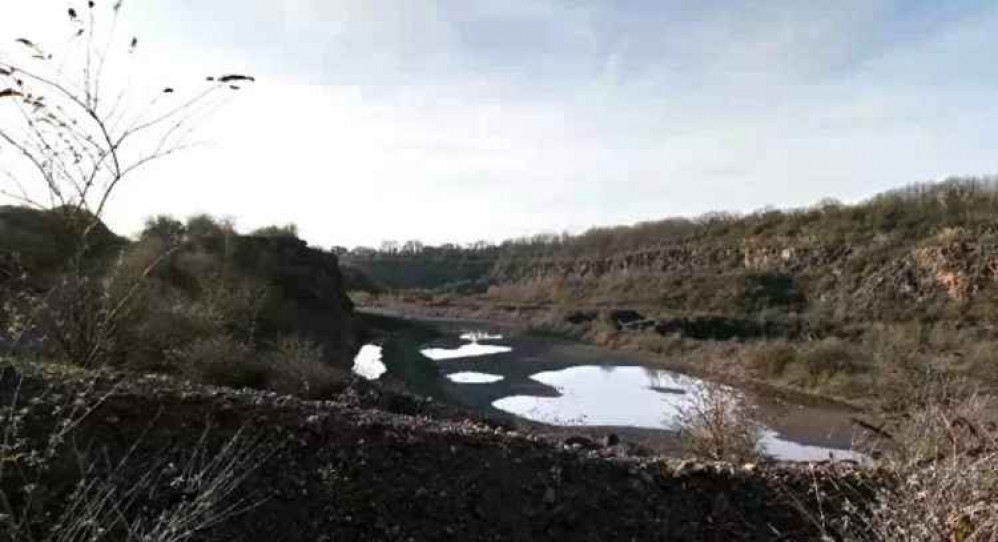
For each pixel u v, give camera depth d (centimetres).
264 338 1623
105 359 605
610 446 1015
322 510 465
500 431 634
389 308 6825
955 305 4169
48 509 376
